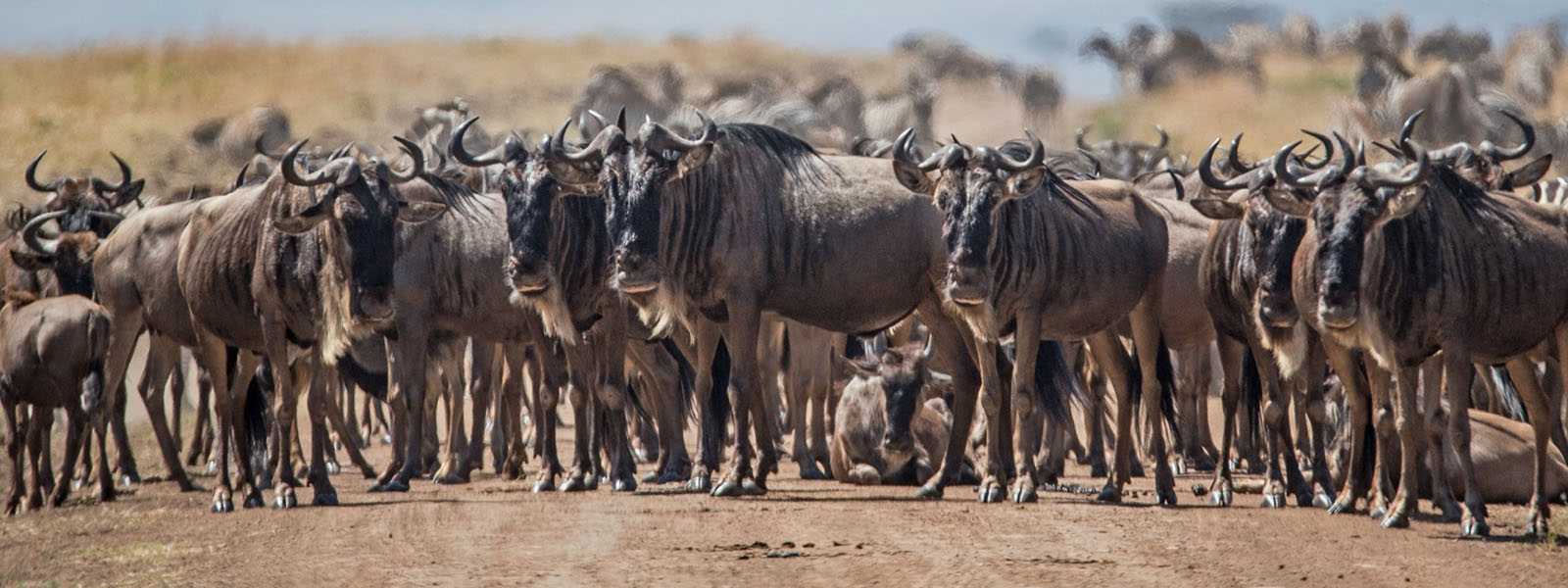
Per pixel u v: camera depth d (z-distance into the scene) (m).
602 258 44.91
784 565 29.45
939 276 43.41
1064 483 47.16
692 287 42.69
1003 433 44.78
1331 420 46.41
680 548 31.78
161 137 130.00
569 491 44.56
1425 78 119.56
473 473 52.00
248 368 43.06
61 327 44.25
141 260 47.03
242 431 41.88
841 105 153.75
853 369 47.91
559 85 177.38
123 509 42.75
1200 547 31.69
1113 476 41.31
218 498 40.84
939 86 193.75
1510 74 171.62
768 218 42.75
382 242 39.00
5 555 33.28
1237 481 44.09
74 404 44.66
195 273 42.50
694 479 44.03
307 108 153.25
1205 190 45.28
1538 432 34.62
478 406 49.97
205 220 43.28
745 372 42.47
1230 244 40.91
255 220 41.69
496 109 164.62
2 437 60.75
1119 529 34.47
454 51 193.12
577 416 45.44
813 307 43.59
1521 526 34.97
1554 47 191.88
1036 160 38.50
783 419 64.56
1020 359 40.78
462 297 46.62
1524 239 34.72
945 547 31.62
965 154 39.41
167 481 51.12
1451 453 38.84
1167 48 186.12
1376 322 33.94
